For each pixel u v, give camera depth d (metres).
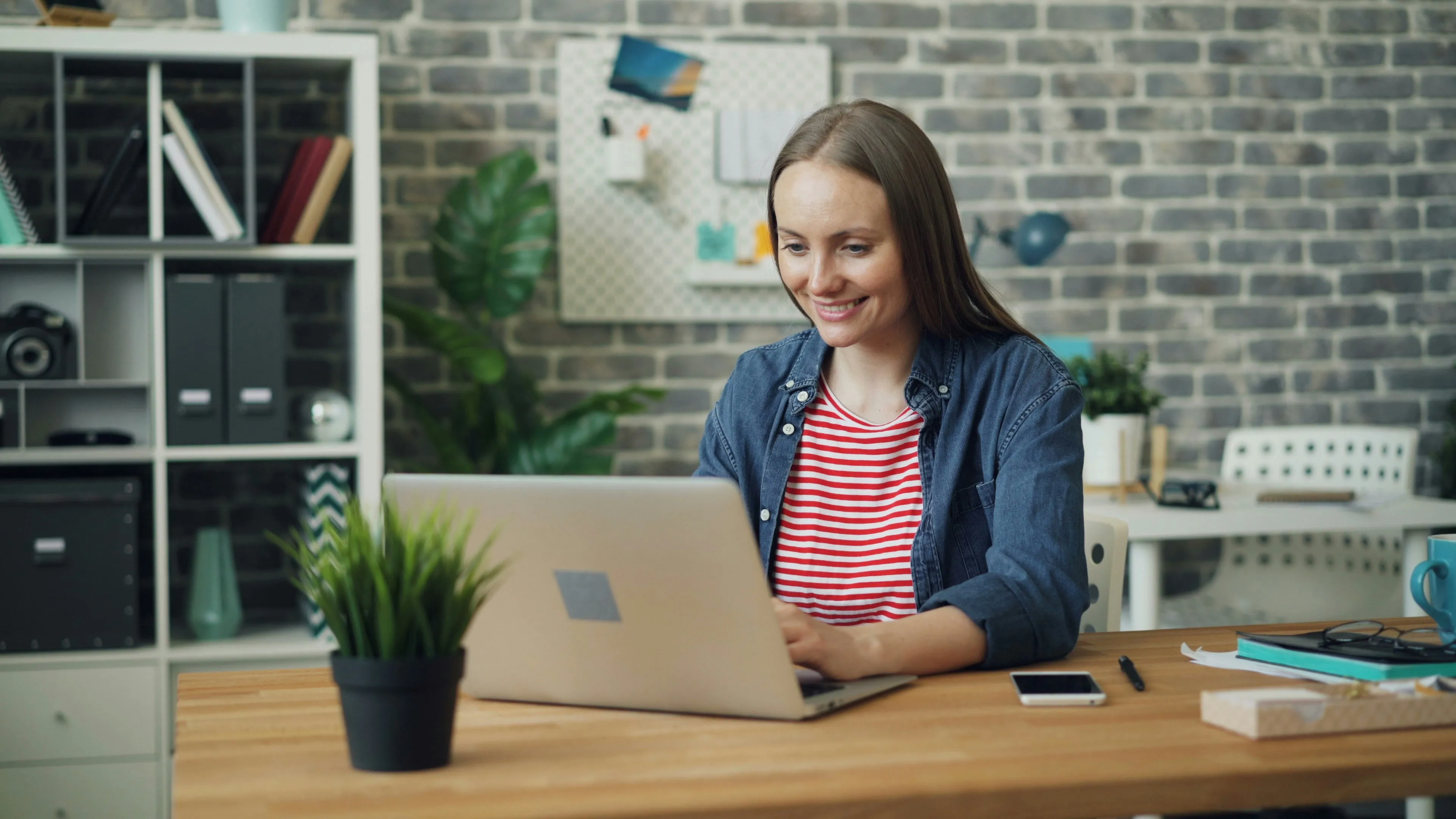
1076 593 1.26
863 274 1.33
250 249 2.66
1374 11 3.64
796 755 0.92
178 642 2.69
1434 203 3.69
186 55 2.61
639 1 3.28
